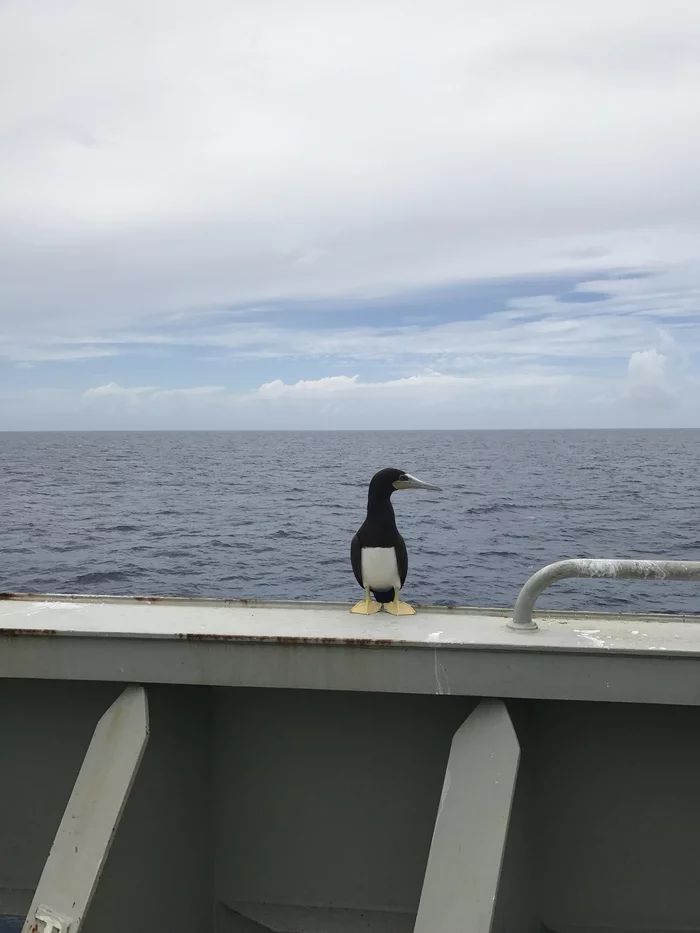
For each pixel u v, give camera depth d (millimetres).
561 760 2021
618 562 1799
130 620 1983
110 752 1890
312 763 2111
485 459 65000
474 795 1791
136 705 1908
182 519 23625
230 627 1923
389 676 1836
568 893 2025
